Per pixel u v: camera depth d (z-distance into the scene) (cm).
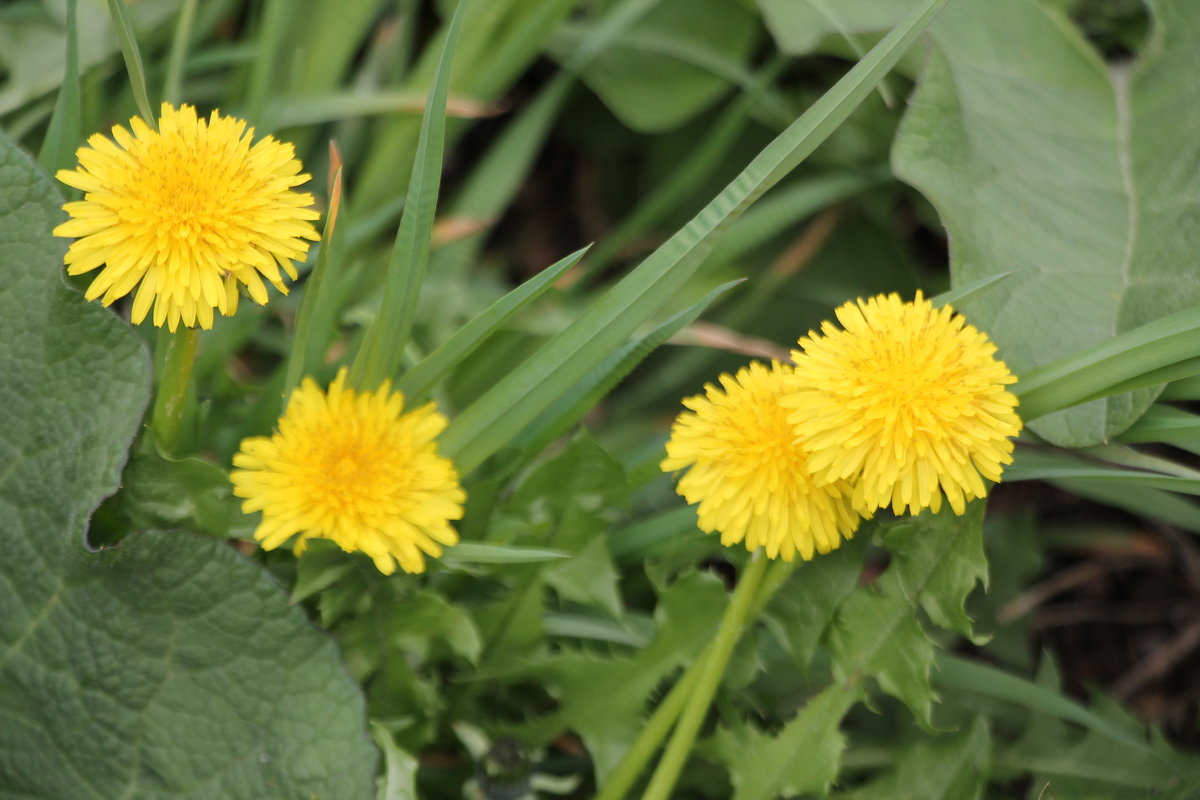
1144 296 62
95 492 59
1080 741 64
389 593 60
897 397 57
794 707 64
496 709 63
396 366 60
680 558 63
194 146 57
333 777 59
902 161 63
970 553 60
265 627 59
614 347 60
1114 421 61
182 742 59
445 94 58
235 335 64
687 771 63
